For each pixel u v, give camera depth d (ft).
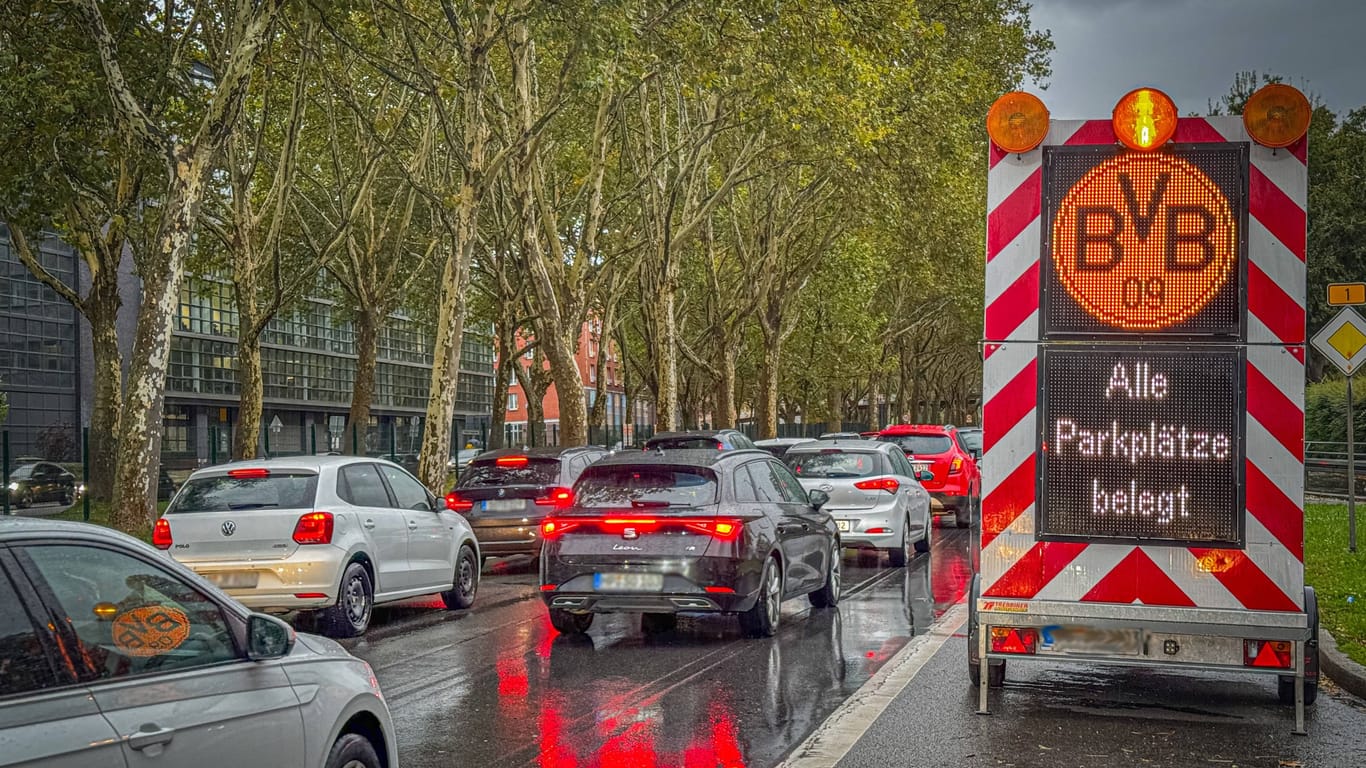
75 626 11.86
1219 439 21.70
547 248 107.24
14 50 62.08
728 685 27.86
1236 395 21.58
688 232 109.40
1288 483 21.49
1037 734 22.82
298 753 14.16
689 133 106.52
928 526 60.34
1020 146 22.04
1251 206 21.44
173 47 72.02
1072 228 22.07
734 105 92.48
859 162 97.50
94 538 12.56
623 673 29.55
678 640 34.68
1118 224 21.89
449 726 24.02
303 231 102.22
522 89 84.79
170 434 195.72
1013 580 22.54
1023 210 22.24
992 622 22.53
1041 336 22.26
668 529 33.78
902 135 99.25
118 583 12.61
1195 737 22.62
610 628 37.32
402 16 71.97
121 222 74.95
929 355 277.64
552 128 102.27
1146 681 27.89
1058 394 22.27
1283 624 21.56
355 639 36.37
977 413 435.12
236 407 211.82
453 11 73.26
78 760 11.10
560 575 34.27
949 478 73.56
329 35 82.38
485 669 30.40
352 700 15.42
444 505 42.96
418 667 30.91
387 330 256.11
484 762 21.27
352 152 107.76
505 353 120.67
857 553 61.26
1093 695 26.30
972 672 26.05
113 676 12.06
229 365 208.33
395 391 261.03
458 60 88.63
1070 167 22.07
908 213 110.93
